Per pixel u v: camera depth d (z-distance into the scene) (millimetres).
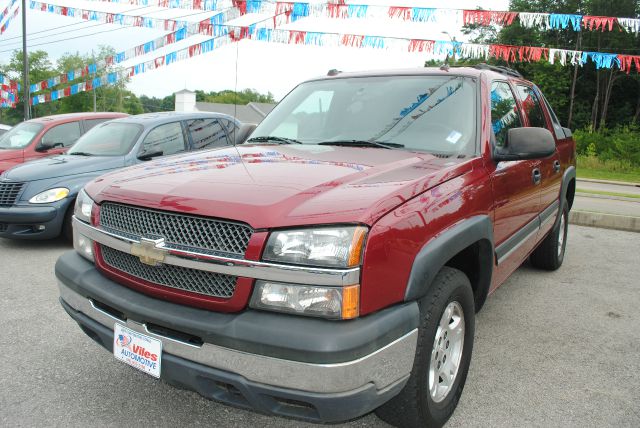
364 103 3354
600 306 4293
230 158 2775
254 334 1843
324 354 1764
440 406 2449
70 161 6309
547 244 4945
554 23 7520
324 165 2488
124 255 2316
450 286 2322
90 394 2805
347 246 1846
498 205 2887
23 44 15641
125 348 2236
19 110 60656
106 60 11609
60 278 2576
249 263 1903
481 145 2900
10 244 6258
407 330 2002
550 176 4160
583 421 2617
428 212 2184
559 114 47500
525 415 2668
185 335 2055
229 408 2703
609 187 17812
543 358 3330
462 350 2607
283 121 3580
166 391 2855
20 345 3387
